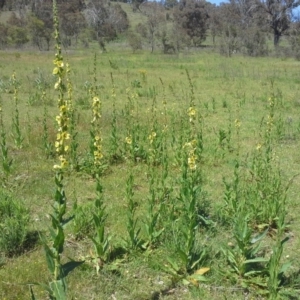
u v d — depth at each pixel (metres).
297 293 4.75
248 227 5.41
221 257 5.33
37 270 4.98
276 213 6.23
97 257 5.13
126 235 5.78
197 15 58.09
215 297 4.70
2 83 16.86
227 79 22.03
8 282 4.74
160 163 8.57
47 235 5.81
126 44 55.78
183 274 5.00
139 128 10.52
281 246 4.69
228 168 8.67
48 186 7.47
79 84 18.77
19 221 5.62
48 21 53.66
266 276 4.99
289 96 17.06
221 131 10.02
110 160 8.91
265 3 55.12
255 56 43.34
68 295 4.57
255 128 11.88
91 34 58.06
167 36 56.47
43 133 10.29
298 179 8.09
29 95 15.54
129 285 4.84
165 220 5.97
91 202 6.79
